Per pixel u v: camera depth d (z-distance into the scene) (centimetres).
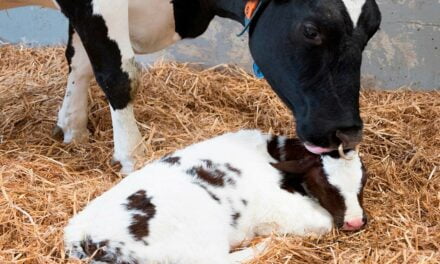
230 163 441
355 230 447
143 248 407
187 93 566
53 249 420
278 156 463
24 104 543
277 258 428
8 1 501
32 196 453
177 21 491
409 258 433
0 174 459
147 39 495
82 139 514
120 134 485
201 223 419
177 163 439
